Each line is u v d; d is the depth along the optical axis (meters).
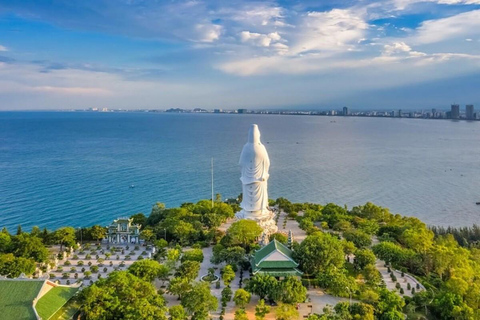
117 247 135.12
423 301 92.12
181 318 82.81
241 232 123.75
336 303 94.69
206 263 118.69
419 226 141.12
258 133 141.88
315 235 114.94
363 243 124.69
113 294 84.69
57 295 80.38
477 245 140.38
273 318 87.94
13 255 110.06
